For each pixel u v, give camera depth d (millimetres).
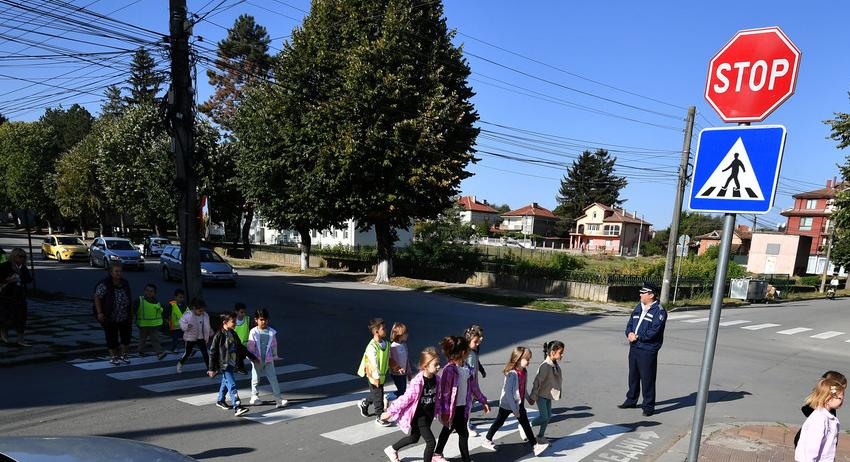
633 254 91625
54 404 7172
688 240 26031
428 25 25484
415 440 5387
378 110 24047
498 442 6492
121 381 8445
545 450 6223
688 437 6750
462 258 31516
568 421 7371
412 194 25219
